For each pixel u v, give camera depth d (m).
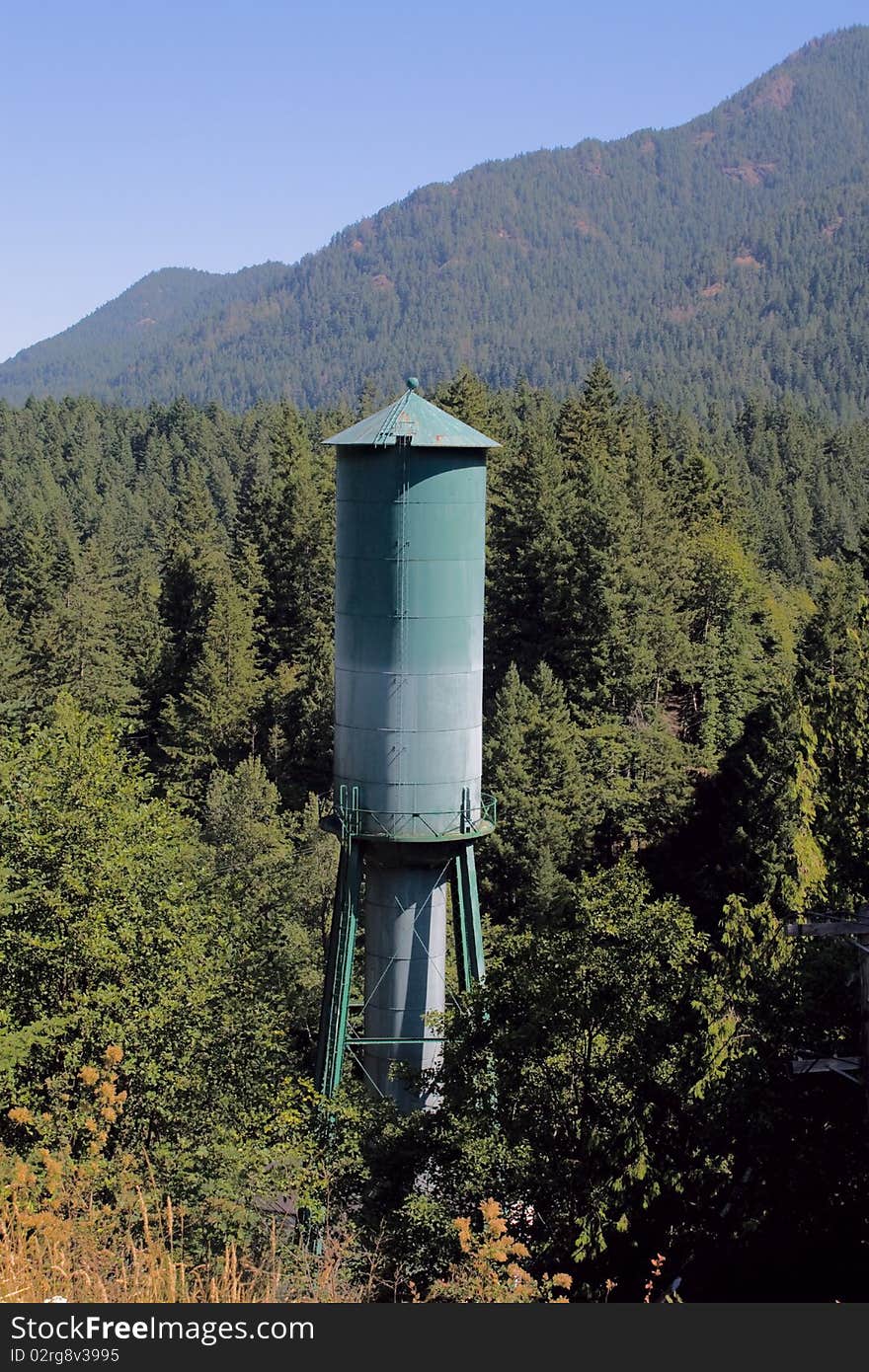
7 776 26.05
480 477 24.02
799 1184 19.53
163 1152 18.67
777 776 51.25
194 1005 22.75
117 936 22.75
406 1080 23.39
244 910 32.94
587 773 54.44
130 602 88.44
